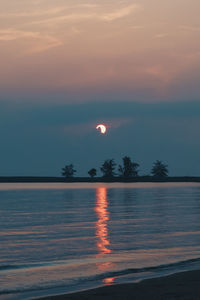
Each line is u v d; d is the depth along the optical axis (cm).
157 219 5775
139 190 18850
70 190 19550
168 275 2189
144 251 3075
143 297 1777
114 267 2469
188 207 8219
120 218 5981
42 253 3053
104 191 17812
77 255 2950
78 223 5338
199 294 1817
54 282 2109
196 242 3528
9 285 2053
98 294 1839
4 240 3800
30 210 7706
